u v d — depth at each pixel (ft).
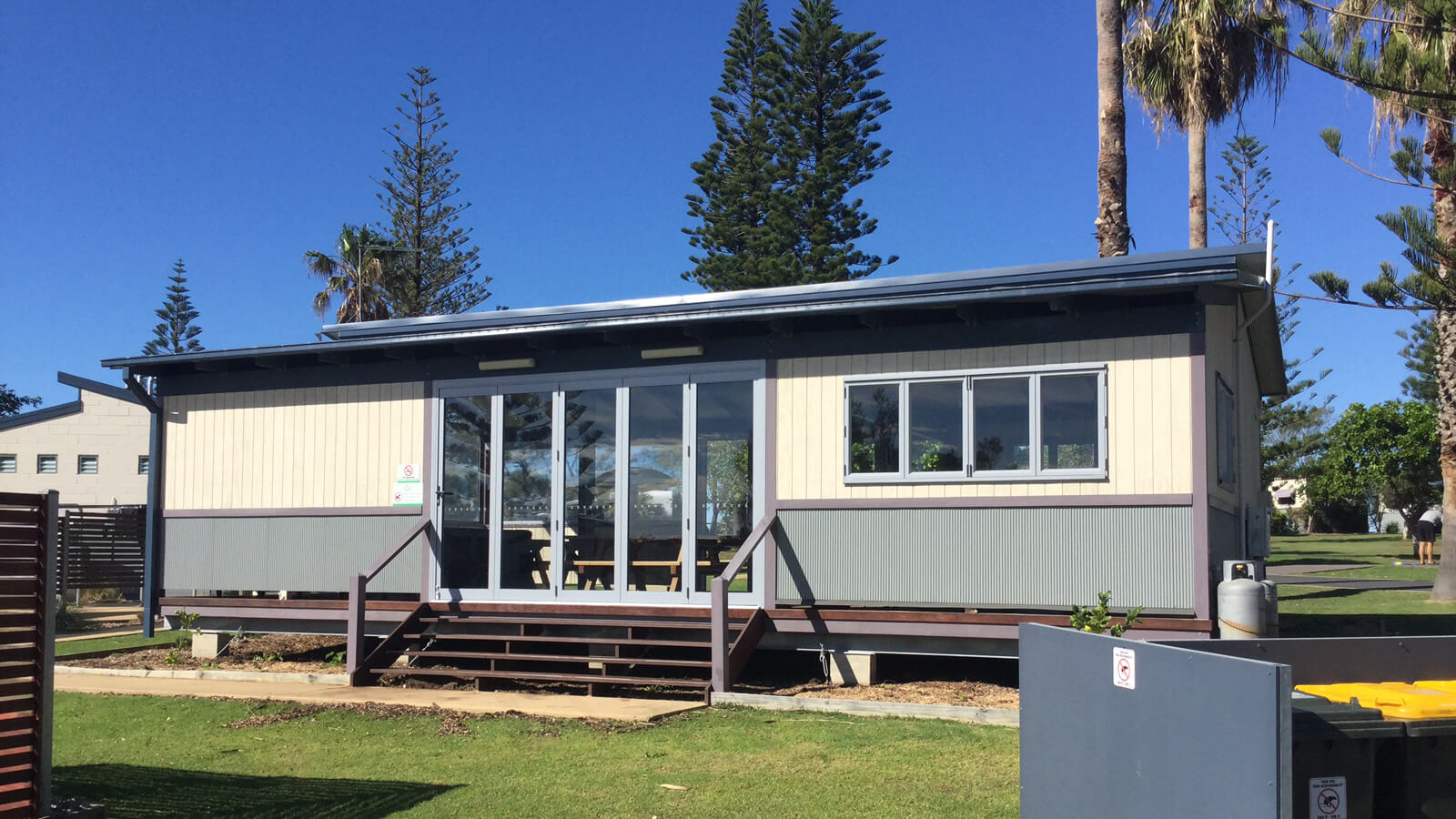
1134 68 67.92
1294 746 13.02
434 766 25.81
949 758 25.12
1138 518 32.19
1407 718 13.34
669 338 38.45
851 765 24.76
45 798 19.25
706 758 25.86
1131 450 32.42
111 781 24.73
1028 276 34.32
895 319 35.47
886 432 35.32
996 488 33.88
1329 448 131.23
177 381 45.91
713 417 37.60
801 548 36.01
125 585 68.23
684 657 36.88
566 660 35.78
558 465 39.55
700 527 37.42
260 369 44.42
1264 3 60.54
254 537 43.78
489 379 40.86
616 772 24.77
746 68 114.11
